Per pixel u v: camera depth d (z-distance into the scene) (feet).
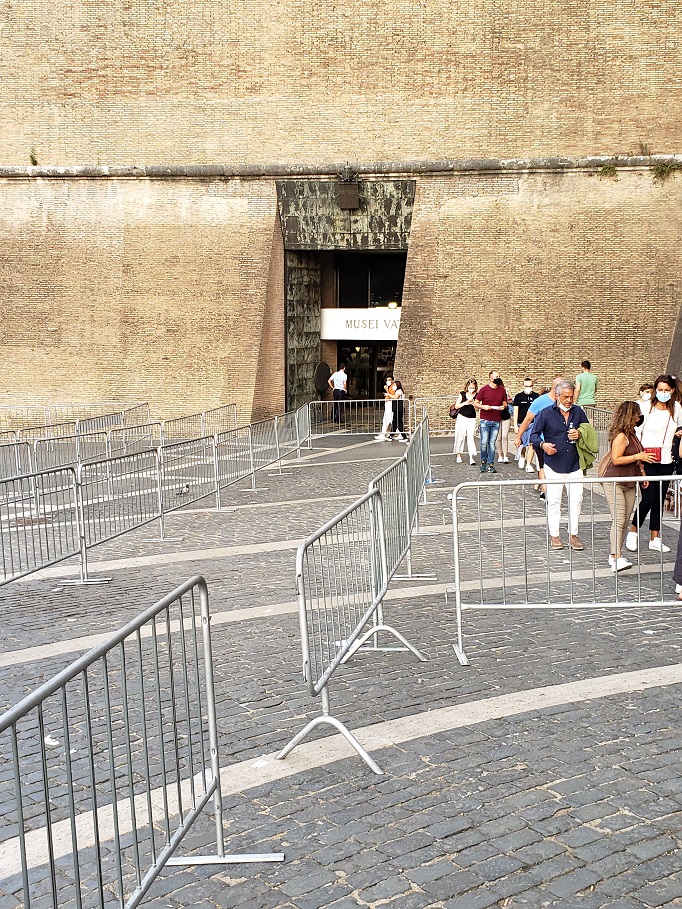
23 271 101.04
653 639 25.31
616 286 94.07
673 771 17.03
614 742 18.43
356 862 14.32
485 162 94.53
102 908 11.34
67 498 39.06
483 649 24.97
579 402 72.28
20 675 24.45
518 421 68.95
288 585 33.50
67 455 80.48
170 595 13.99
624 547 37.06
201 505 53.93
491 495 51.42
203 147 98.07
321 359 110.22
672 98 91.76
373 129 96.07
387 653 24.95
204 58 96.99
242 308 98.99
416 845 14.74
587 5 91.71
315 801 16.40
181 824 13.76
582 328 94.89
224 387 99.71
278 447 68.23
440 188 95.86
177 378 100.37
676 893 13.17
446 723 19.75
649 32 91.30
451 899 13.24
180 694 22.39
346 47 95.35
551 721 19.65
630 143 92.89
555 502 37.14
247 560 38.42
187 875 14.19
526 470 62.34
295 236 98.73
